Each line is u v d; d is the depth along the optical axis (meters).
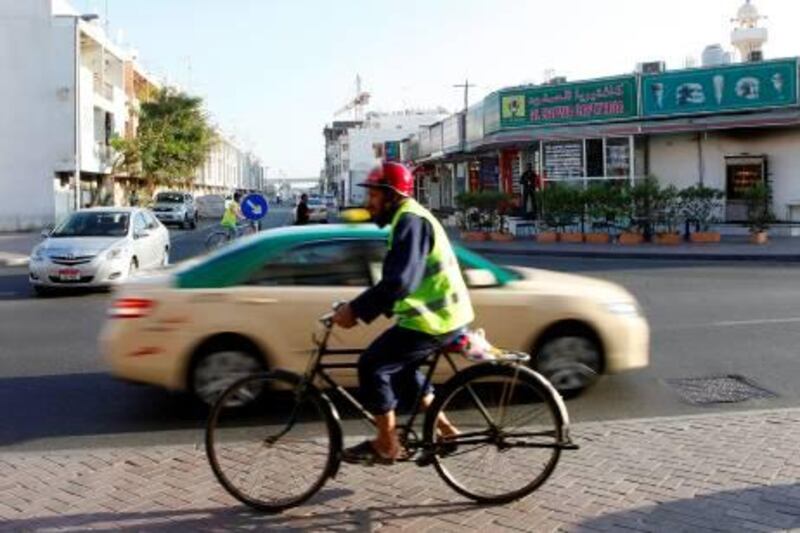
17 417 7.17
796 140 27.47
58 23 44.69
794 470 5.28
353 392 5.09
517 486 4.87
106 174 52.59
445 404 4.84
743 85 27.64
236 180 147.38
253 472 4.86
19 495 5.12
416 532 4.49
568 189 27.53
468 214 30.50
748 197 24.52
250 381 4.90
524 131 32.00
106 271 15.34
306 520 4.68
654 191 25.55
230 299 6.98
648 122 29.11
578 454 5.66
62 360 9.44
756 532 4.38
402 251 4.47
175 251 28.17
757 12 34.44
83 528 4.62
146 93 63.94
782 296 13.73
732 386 7.92
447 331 4.68
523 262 21.55
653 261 20.94
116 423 6.96
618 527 4.49
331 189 132.50
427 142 50.22
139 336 6.96
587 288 7.61
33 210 44.94
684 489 4.99
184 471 5.50
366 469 5.42
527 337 7.29
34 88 44.78
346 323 4.60
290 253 7.14
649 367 8.71
